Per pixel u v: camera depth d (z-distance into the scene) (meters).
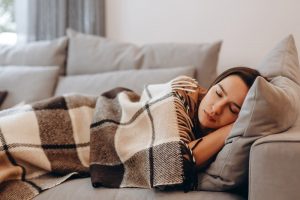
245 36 1.85
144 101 1.14
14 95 1.79
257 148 0.82
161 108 1.04
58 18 2.10
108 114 1.15
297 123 0.96
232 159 0.90
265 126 0.86
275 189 0.79
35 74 1.83
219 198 0.89
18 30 2.20
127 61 1.77
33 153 1.04
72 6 2.08
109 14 2.08
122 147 1.06
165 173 0.93
